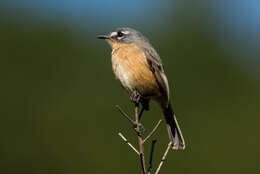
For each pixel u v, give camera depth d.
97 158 17.53
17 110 19.27
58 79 19.88
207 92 19.48
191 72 19.86
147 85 10.85
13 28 20.53
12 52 20.28
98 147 17.75
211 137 18.06
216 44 20.39
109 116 18.28
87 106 18.83
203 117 18.69
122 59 10.88
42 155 18.53
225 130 18.33
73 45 20.47
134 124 8.31
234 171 17.41
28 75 20.03
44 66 20.17
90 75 19.78
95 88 19.39
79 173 17.95
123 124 17.91
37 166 18.53
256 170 17.50
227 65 20.05
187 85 19.61
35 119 19.14
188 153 17.48
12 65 20.12
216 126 18.38
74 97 19.17
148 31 20.86
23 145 18.78
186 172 16.98
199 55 20.11
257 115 18.75
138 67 10.78
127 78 10.85
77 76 19.86
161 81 10.92
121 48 11.02
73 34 20.70
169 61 20.02
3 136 18.89
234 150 17.72
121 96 18.62
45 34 20.55
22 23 20.64
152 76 10.85
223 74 19.91
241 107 19.06
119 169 17.09
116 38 11.27
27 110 19.31
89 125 18.33
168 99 11.05
